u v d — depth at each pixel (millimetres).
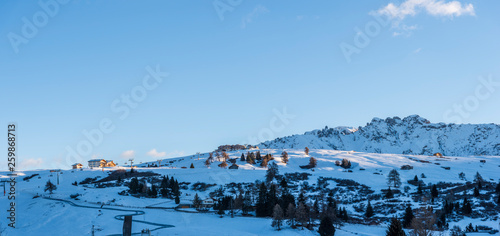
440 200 160500
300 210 122438
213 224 125625
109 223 122250
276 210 121125
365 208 156000
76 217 129250
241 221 130375
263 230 119188
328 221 113625
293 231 117500
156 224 122438
